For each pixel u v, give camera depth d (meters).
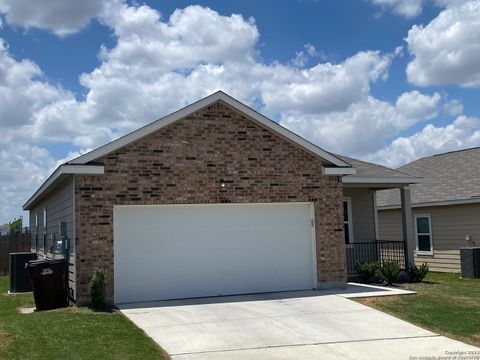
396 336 10.56
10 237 29.33
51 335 10.08
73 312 12.49
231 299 14.30
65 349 9.22
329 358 9.15
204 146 14.80
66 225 14.87
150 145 14.27
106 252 13.66
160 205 14.35
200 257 14.80
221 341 10.15
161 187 14.28
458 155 26.95
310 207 16.03
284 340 10.23
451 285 17.30
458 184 23.25
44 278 13.80
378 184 19.17
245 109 15.14
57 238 17.08
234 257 15.15
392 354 9.38
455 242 22.58
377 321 11.68
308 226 16.00
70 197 14.40
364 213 20.81
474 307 13.12
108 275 13.62
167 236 14.52
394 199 25.41
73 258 13.83
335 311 12.59
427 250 24.08
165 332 10.73
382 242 20.06
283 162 15.64
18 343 9.42
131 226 14.19
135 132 14.01
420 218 24.52
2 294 19.17
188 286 14.62
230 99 15.00
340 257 16.14
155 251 14.37
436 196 23.27
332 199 16.19
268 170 15.45
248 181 15.21
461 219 22.33
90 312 12.52
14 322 11.23
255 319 11.84
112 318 11.73
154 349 9.55
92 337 10.06
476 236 21.59
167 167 14.38
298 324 11.40
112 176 13.84
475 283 18.25
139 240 14.24
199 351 9.53
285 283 15.60
